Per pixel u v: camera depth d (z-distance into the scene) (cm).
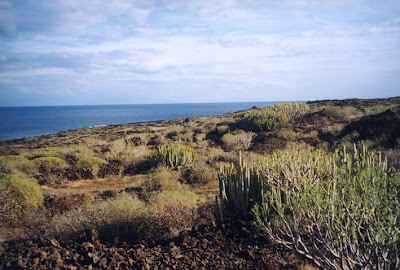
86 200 835
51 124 8375
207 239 557
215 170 1244
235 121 2673
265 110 2417
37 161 1486
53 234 582
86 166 1482
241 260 476
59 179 1279
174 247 526
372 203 357
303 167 588
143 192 959
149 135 2586
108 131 3522
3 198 691
